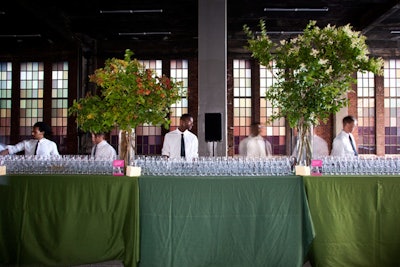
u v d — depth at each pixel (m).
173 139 5.66
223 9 7.15
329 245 3.23
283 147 15.89
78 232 3.31
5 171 3.47
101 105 3.43
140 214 3.28
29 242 3.34
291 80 3.46
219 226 3.25
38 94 16.08
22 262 3.35
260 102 15.69
